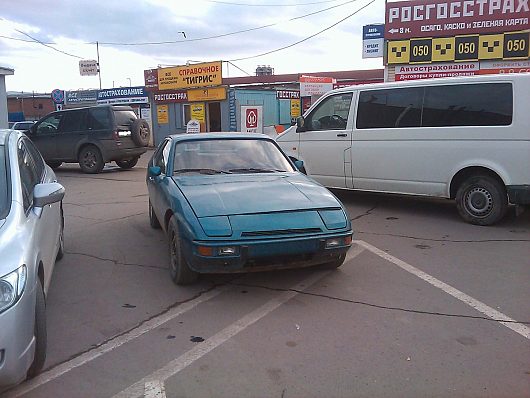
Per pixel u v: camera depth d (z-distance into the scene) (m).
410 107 7.84
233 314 4.41
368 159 8.33
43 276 3.80
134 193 11.12
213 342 3.89
